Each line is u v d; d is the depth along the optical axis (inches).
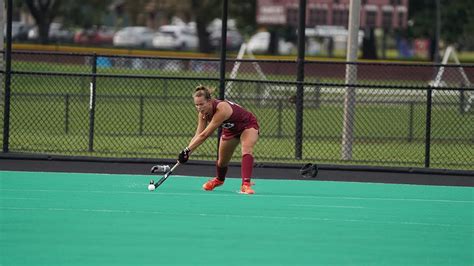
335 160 2815.0
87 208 1932.8
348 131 2908.5
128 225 1752.0
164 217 1849.2
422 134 3634.4
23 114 3663.9
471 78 5339.6
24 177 2390.5
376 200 2191.2
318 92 3855.8
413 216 1967.3
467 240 1705.2
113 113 3767.2
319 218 1902.1
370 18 5880.9
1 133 3272.6
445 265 1488.7
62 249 1521.9
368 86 2677.2
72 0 7775.6
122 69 4938.5
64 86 4525.1
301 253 1544.0
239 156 2832.2
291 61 2817.4
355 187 2410.2
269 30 7445.9
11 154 2691.9
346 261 1496.1
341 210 2021.4
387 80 5629.9
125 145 3107.8
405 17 5890.8
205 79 2669.8
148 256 1486.2
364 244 1640.0
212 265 1434.5
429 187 2455.7
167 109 3858.3
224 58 2667.3
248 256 1508.4
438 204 2155.5
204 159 2815.0
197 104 2122.3
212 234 1685.5
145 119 3690.9
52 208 1920.5
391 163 2817.4
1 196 2065.7
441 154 3154.5
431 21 6904.5
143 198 2091.5
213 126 2139.5
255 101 3961.6
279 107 3344.0
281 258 1501.0
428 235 1747.0
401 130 3705.7
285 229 1761.8
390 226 1834.4
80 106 3895.2
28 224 1732.3
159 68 5310.0
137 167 2647.6
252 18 7495.1
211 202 2062.0
